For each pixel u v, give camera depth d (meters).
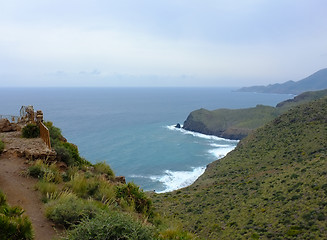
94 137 118.25
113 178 12.76
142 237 5.36
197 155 105.94
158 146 114.62
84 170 11.91
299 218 27.84
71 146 13.03
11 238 5.06
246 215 32.53
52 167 9.95
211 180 62.22
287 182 39.91
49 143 11.37
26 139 12.80
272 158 67.00
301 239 23.81
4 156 10.48
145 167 84.50
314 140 66.50
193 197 46.06
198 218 34.44
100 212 6.16
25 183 8.53
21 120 16.33
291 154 64.00
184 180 76.06
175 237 7.60
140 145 112.25
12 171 9.20
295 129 83.06
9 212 6.01
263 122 167.62
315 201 29.81
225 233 28.39
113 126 153.88
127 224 5.36
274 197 35.66
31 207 7.02
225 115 188.12
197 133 167.00
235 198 40.53
